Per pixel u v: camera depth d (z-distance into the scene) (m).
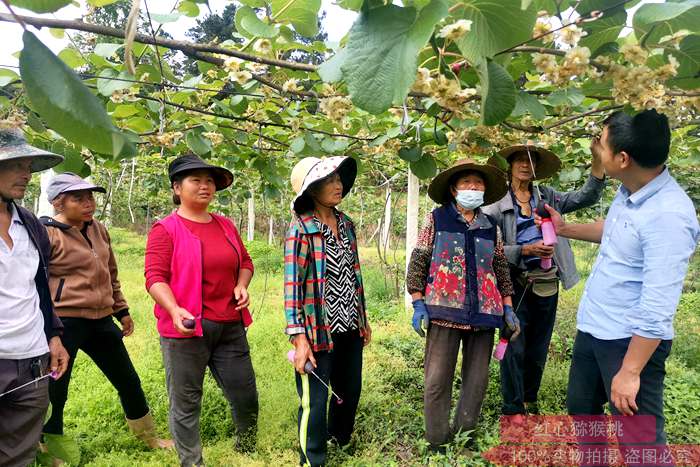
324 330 2.53
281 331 5.04
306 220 2.57
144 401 2.94
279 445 2.83
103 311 2.77
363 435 2.99
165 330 2.53
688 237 1.69
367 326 2.82
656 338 1.70
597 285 1.99
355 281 2.74
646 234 1.74
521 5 0.96
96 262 2.75
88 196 2.74
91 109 0.68
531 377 3.26
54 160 1.96
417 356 4.32
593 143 2.17
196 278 2.52
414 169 2.58
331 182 2.57
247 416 2.81
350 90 0.88
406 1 0.93
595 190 2.93
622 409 1.78
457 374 3.86
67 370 2.65
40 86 0.66
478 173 2.74
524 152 2.93
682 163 3.81
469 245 2.72
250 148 3.36
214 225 2.75
